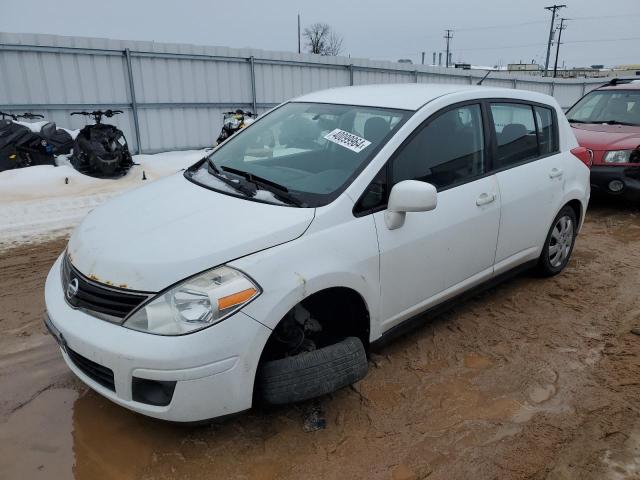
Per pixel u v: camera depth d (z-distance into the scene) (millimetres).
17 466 2533
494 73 19469
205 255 2445
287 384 2561
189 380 2340
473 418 2924
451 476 2508
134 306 2391
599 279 4953
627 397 3131
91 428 2805
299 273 2580
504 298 4492
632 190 6941
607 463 2602
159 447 2672
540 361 3520
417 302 3350
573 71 63219
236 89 12719
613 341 3807
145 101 11359
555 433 2807
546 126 4461
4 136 8438
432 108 3430
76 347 2488
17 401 3018
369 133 3297
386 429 2822
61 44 10008
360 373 2766
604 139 7215
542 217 4336
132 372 2350
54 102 10188
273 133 3758
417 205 2895
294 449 2666
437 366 3428
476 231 3625
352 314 3072
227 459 2596
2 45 9445
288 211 2768
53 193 7738
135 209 3045
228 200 2945
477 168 3721
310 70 13953
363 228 2902
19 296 4402
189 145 12234
